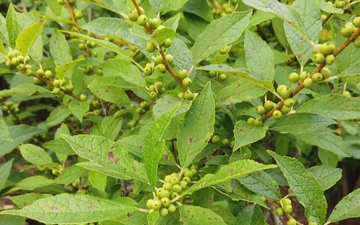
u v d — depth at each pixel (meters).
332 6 0.47
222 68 0.37
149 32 0.37
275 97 0.50
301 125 0.41
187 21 0.54
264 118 0.41
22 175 0.65
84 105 0.51
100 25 0.41
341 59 0.39
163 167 0.42
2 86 0.91
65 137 0.34
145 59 0.60
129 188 0.52
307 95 0.59
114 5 0.41
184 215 0.33
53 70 0.57
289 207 0.38
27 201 0.47
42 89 0.51
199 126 0.37
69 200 0.31
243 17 0.40
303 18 0.38
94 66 0.56
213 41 0.41
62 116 0.55
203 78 0.47
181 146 0.37
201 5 0.54
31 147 0.55
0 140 0.54
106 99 0.50
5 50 0.48
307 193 0.35
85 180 0.55
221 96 0.42
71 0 0.54
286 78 0.49
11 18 0.46
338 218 0.35
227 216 0.45
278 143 0.55
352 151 0.71
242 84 0.41
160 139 0.32
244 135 0.40
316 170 0.42
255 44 0.41
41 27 0.43
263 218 0.40
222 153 0.46
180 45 0.42
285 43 0.55
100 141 0.35
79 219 0.30
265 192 0.38
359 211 0.35
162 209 0.33
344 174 1.10
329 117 0.39
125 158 0.35
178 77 0.40
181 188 0.35
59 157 0.56
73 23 0.54
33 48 0.51
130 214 0.38
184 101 0.38
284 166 0.35
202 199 0.45
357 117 0.38
